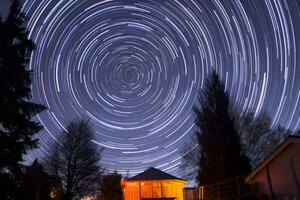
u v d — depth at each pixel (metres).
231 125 21.78
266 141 27.19
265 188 15.32
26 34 15.92
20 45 15.59
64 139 25.83
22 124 14.34
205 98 23.20
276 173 14.60
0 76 14.25
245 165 20.34
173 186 24.28
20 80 14.95
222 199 18.14
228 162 20.14
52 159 24.70
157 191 23.98
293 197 13.32
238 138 21.36
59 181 24.45
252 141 27.02
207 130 21.78
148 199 23.28
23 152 14.15
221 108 22.31
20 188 13.50
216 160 20.55
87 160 25.86
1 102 13.98
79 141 26.23
